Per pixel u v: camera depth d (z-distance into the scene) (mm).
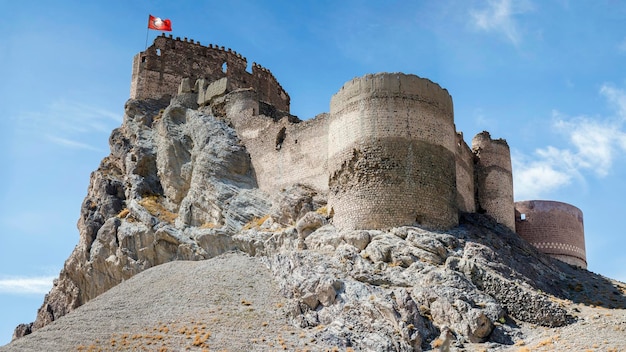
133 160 65500
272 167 58094
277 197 55125
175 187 62031
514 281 44312
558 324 40625
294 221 52781
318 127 55469
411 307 40125
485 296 42062
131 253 57781
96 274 59906
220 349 39438
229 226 56000
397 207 47594
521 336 39688
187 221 58719
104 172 67875
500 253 47844
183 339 40844
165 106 72062
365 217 47844
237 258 52562
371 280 43812
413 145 49031
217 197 57844
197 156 61188
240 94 63844
